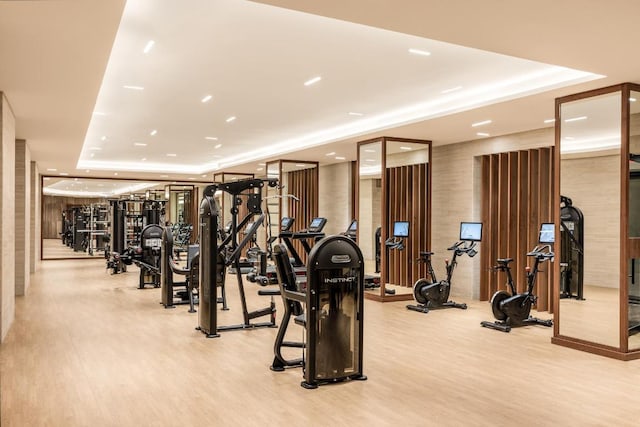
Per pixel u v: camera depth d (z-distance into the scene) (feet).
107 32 13.05
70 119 24.29
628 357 17.26
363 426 11.61
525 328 22.40
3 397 13.30
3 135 19.03
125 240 42.01
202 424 11.68
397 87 21.93
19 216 29.73
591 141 18.45
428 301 27.12
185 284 28.22
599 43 13.51
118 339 19.72
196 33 15.83
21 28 12.75
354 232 32.89
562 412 12.51
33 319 23.35
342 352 14.82
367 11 11.49
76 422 11.69
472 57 17.89
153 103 25.58
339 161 43.24
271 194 48.01
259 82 21.44
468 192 30.86
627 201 17.46
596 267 29.94
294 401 13.19
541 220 27.32
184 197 73.67
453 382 14.82
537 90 18.98
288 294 15.44
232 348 18.47
